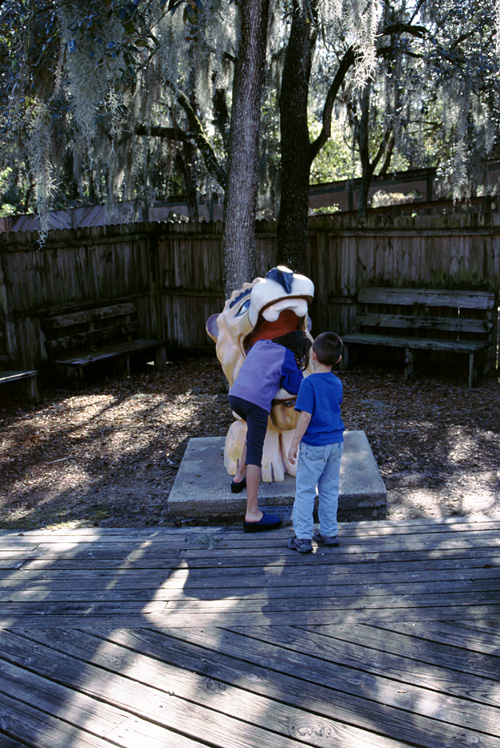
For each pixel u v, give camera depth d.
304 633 2.90
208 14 6.83
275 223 9.41
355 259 9.16
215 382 8.78
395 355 9.14
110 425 7.16
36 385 8.05
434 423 6.73
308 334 4.30
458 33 8.76
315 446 3.54
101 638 2.92
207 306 10.24
